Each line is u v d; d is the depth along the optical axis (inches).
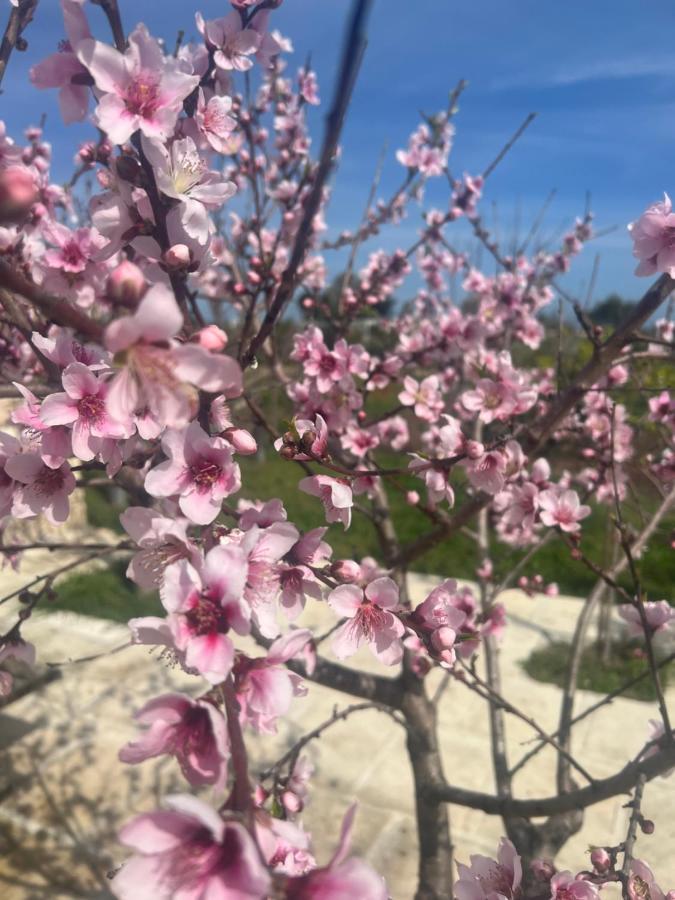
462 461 15.3
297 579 10.8
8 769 32.2
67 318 6.3
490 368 18.4
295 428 12.2
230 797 7.1
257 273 24.3
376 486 21.5
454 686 40.4
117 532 60.2
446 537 19.6
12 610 46.5
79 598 48.3
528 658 43.7
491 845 29.0
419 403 21.6
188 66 9.6
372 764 33.8
